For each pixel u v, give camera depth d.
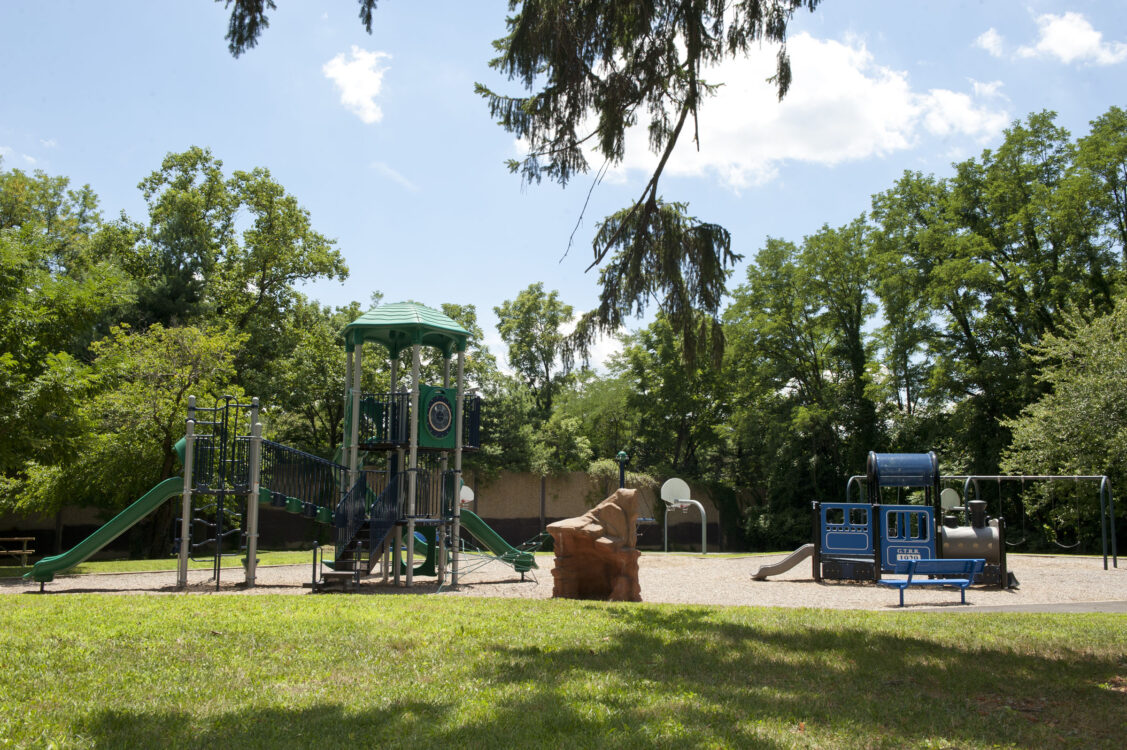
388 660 7.48
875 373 42.53
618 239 11.16
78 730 5.22
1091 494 31.12
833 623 10.36
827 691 6.50
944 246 38.06
